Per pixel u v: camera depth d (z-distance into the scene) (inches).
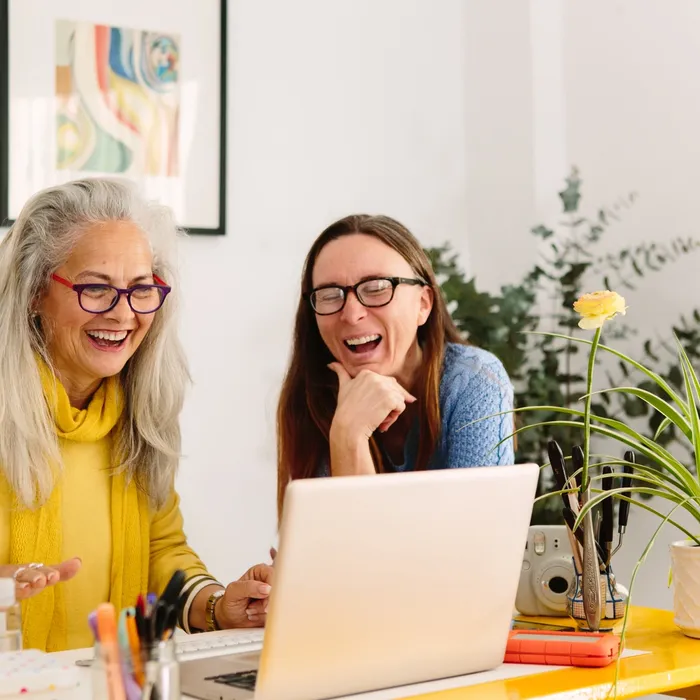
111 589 73.0
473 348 73.2
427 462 71.1
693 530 99.4
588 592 56.5
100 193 72.1
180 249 110.9
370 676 44.8
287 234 117.7
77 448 73.2
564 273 115.9
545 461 106.3
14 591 48.5
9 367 69.2
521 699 43.8
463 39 128.6
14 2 104.6
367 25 123.3
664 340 105.0
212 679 45.7
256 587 63.5
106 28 108.6
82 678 46.3
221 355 113.3
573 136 119.0
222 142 112.9
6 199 103.2
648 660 51.0
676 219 105.1
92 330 69.9
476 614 47.6
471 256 128.5
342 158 121.3
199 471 111.8
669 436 100.7
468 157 128.6
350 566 42.9
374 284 70.2
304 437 76.2
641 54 110.0
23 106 104.7
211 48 113.1
